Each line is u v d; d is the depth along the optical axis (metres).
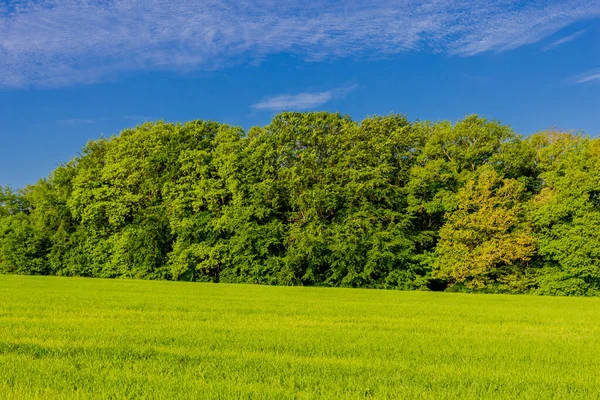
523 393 8.95
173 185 55.34
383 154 52.22
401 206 52.44
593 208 45.66
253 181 54.19
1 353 11.52
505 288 47.56
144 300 26.41
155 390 8.42
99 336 14.02
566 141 50.72
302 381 9.33
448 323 19.58
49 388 8.41
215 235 53.31
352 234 49.03
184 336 14.27
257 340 13.80
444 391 8.93
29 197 73.81
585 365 11.70
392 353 12.56
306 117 56.28
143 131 60.91
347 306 26.00
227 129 59.56
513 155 51.09
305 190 51.22
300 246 49.19
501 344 14.45
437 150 52.34
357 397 8.40
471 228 47.81
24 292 30.61
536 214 47.19
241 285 46.00
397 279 48.97
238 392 8.46
